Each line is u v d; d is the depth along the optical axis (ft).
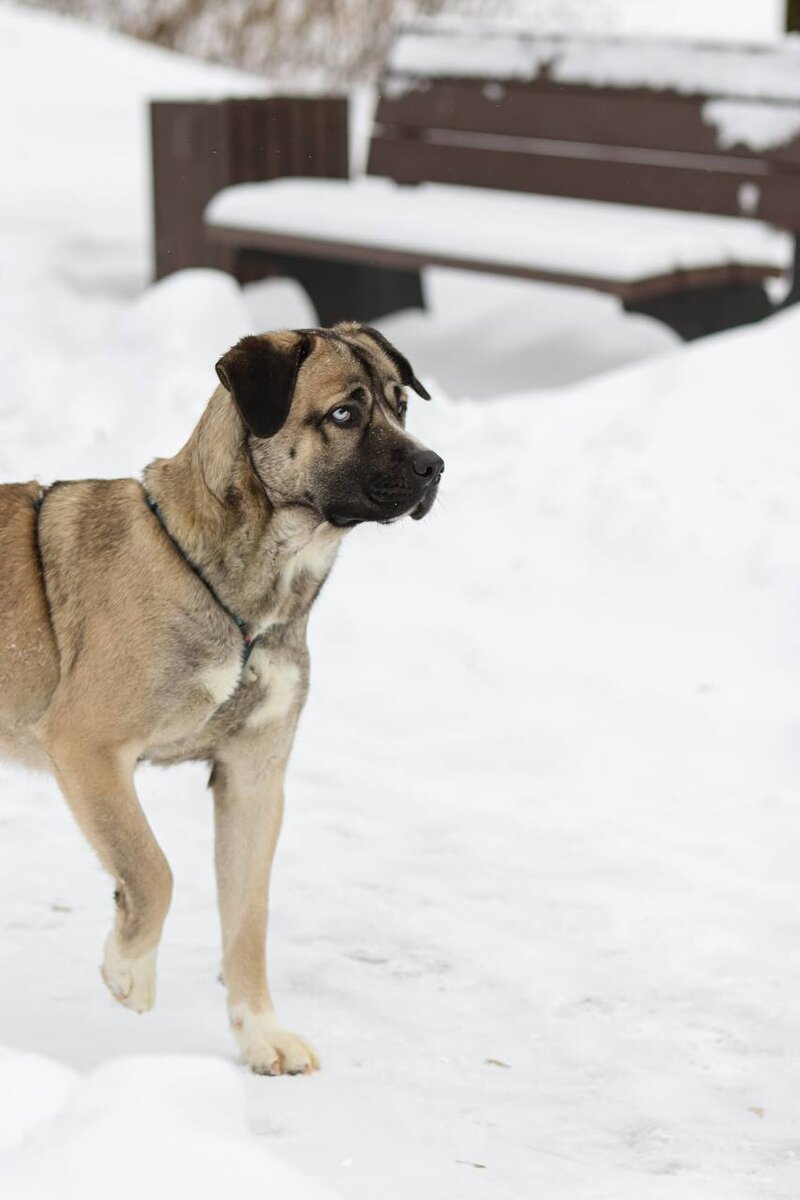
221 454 22.21
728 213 53.42
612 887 28.32
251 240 59.77
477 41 60.39
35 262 63.98
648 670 36.86
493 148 59.72
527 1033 23.66
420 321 64.28
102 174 78.64
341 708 35.04
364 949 25.82
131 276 65.41
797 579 39.27
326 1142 18.61
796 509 41.57
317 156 65.87
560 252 51.72
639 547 41.16
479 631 38.37
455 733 34.27
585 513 42.47
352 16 112.68
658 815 31.19
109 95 91.66
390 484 22.71
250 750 23.08
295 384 22.39
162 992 23.79
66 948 24.53
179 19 113.70
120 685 22.03
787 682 36.24
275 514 22.38
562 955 26.02
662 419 46.19
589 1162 19.67
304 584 22.88
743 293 54.08
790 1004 24.84
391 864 28.68
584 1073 22.62
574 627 38.68
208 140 62.59
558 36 57.93
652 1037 23.72
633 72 55.67
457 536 42.01
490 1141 19.75
